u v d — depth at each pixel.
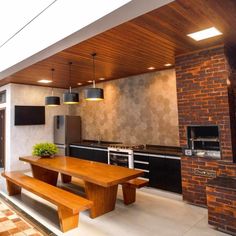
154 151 4.42
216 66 3.35
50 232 2.84
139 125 5.48
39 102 6.70
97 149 5.75
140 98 5.44
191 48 3.46
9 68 4.18
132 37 2.95
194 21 2.49
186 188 3.72
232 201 2.67
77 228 2.94
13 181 3.93
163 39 3.05
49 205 3.76
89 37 2.70
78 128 7.07
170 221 3.09
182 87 3.76
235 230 2.64
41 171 4.84
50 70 4.69
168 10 2.23
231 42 3.24
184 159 3.74
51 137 7.00
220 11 2.27
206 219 3.12
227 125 3.25
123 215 3.33
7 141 6.19
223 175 3.23
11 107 6.08
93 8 2.28
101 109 6.54
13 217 3.29
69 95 4.34
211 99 3.41
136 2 1.90
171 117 4.82
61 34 2.75
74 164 3.93
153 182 4.42
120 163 5.02
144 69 4.86
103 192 3.36
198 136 3.77
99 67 4.55
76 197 2.99
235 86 3.60
